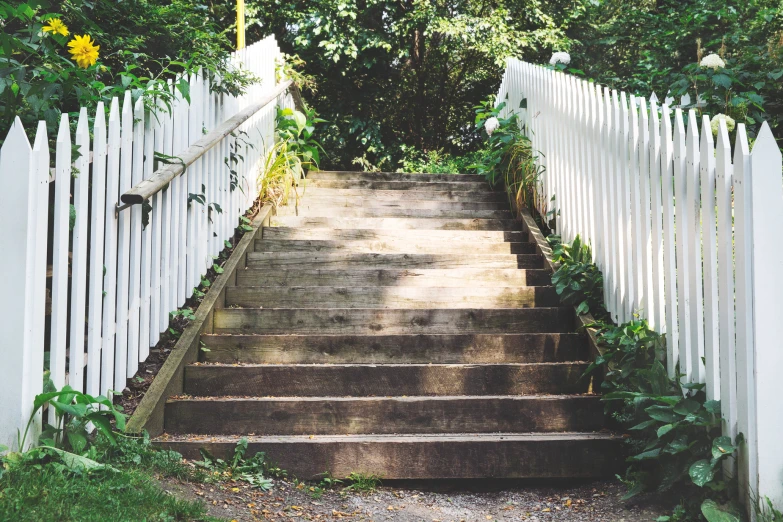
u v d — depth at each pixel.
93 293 3.51
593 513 3.34
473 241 6.48
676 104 6.22
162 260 4.50
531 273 5.66
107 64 5.46
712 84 5.66
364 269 5.64
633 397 3.63
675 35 8.69
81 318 3.39
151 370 4.20
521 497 3.68
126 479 2.90
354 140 16.72
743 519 2.93
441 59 16.53
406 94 17.09
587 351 4.69
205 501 3.12
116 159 3.76
